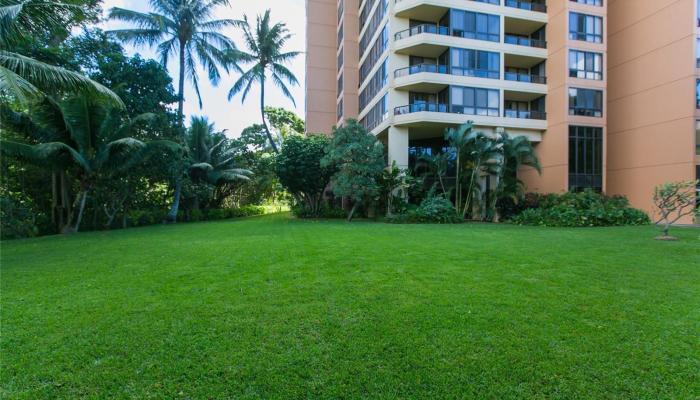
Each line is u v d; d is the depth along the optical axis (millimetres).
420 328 3338
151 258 6875
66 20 11188
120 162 14711
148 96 16766
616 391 2395
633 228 12758
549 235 10352
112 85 15633
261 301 4117
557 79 19875
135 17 18062
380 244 8484
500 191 17719
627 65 19656
